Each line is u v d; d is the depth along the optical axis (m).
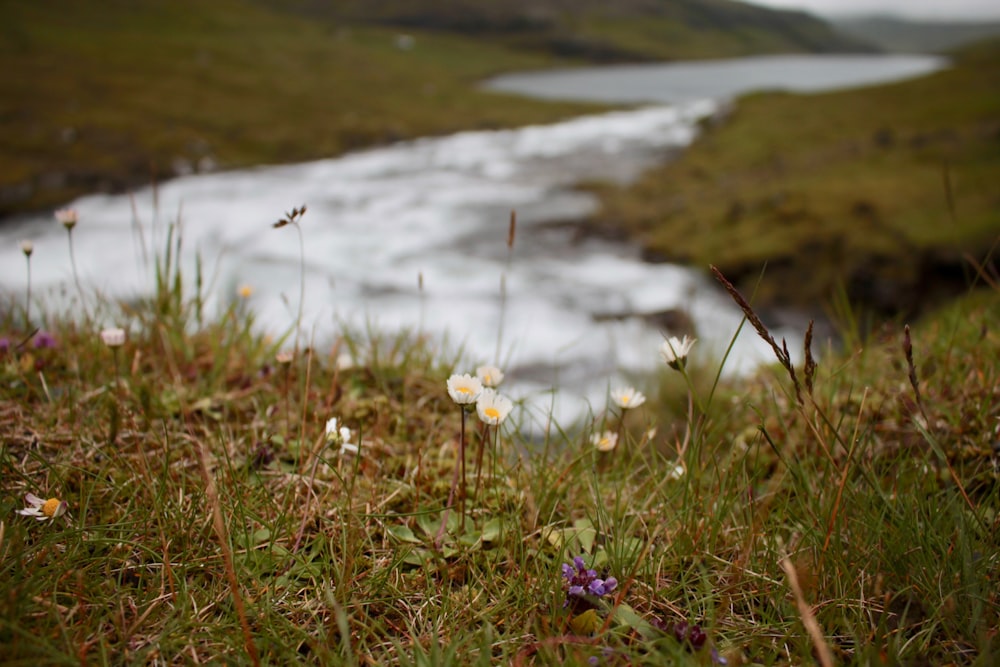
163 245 15.62
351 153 32.16
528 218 20.23
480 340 10.80
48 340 3.30
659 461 2.99
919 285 12.06
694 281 14.24
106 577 1.89
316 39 76.56
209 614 1.81
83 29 53.59
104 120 28.45
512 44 134.25
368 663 1.72
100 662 1.61
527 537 2.14
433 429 3.03
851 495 2.17
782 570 2.02
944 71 52.00
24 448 2.52
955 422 2.65
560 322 11.86
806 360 1.86
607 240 17.73
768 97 43.47
